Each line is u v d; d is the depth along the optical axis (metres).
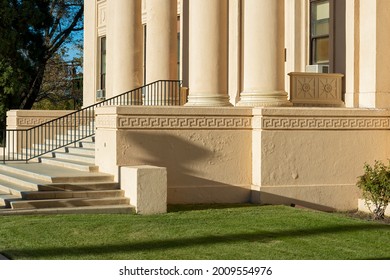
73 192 18.25
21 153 27.48
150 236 14.43
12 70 45.09
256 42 20.20
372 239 14.23
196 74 20.73
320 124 20.19
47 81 57.97
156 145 19.41
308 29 25.70
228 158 19.92
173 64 25.14
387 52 21.41
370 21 21.45
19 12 46.59
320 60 25.25
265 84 20.19
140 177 17.50
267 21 20.09
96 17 37.84
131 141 19.23
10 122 31.19
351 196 20.42
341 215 18.28
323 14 25.08
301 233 14.85
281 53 20.30
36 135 30.95
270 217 17.00
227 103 20.69
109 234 14.59
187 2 29.09
